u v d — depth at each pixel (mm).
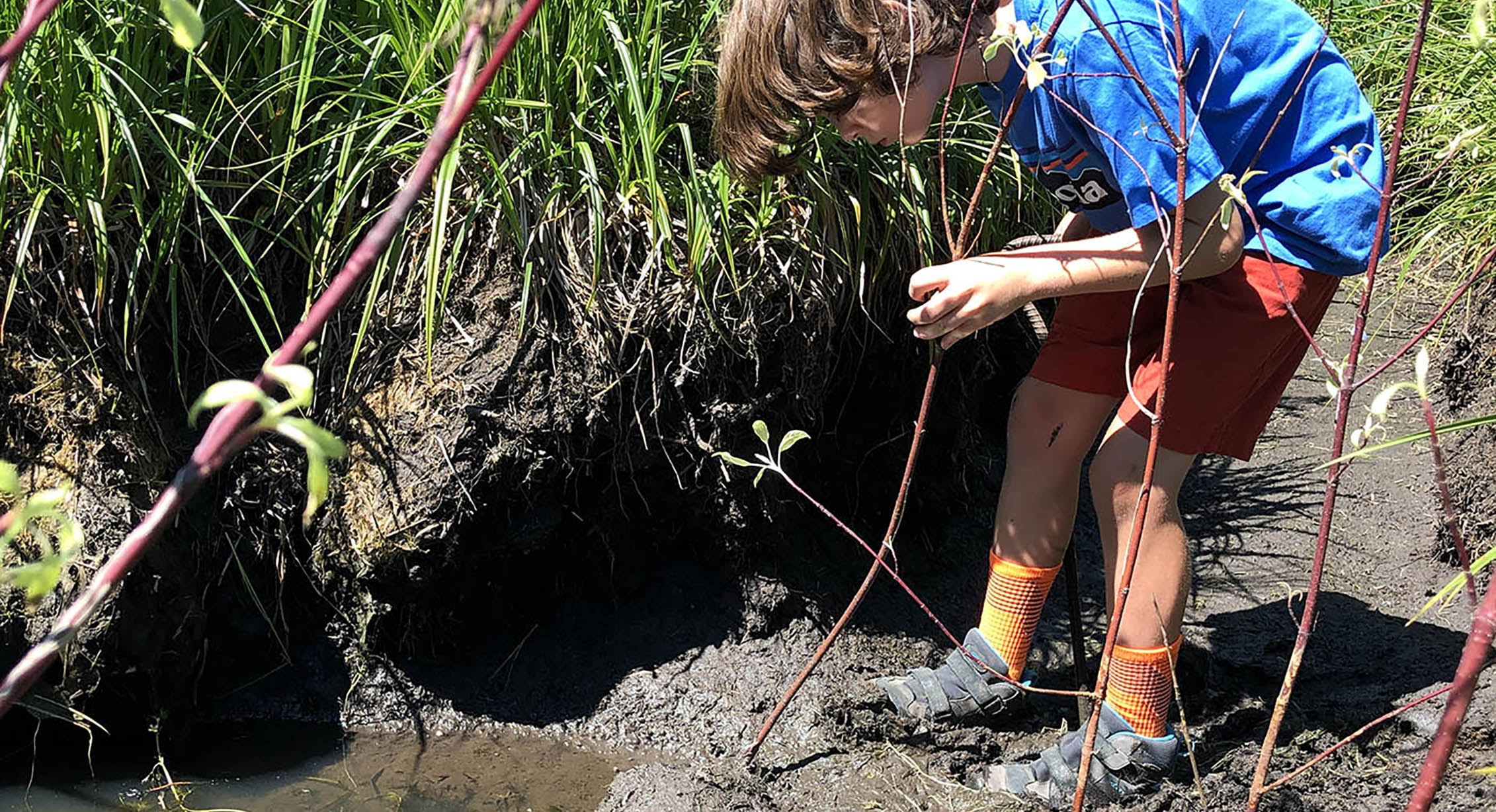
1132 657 2199
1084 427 2352
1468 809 2154
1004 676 2443
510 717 2566
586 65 2590
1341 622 2764
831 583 2789
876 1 1931
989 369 3133
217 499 2551
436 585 2551
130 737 2406
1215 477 3352
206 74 2539
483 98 2502
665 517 2717
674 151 2670
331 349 2594
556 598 2717
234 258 2594
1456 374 3275
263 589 2590
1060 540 2406
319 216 2535
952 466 3043
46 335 2402
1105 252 1953
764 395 2629
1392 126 4008
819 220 2641
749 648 2674
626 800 2271
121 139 2406
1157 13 1729
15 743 2365
